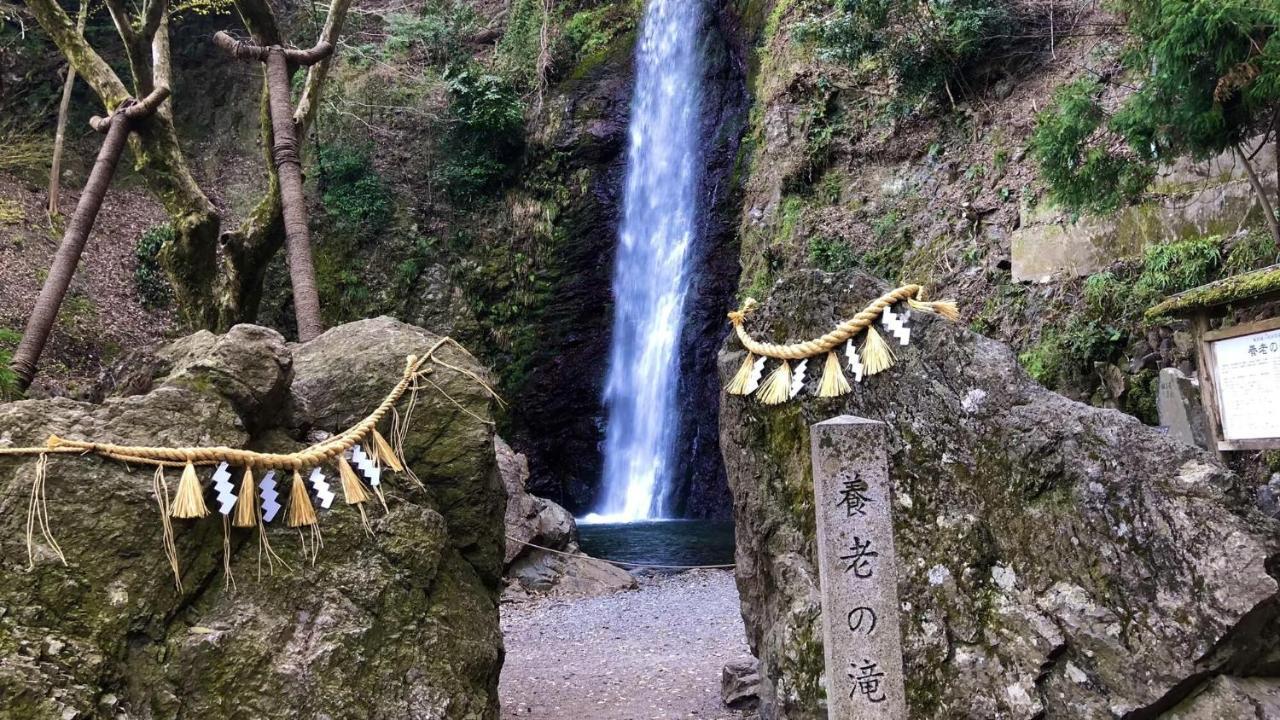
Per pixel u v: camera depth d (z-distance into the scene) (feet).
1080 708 8.96
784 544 11.32
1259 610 8.56
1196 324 16.02
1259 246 20.62
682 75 50.29
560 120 53.62
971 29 31.89
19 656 7.66
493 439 12.29
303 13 62.28
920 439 10.48
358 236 54.49
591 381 51.44
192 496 8.84
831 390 10.91
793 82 39.01
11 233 48.96
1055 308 26.13
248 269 31.55
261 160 60.18
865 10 31.94
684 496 45.68
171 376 10.00
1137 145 17.95
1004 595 9.72
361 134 56.54
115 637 8.28
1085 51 30.48
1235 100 16.12
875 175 35.81
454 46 59.00
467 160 56.08
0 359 24.14
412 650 9.78
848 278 11.42
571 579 27.86
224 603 9.06
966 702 9.43
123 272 51.26
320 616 9.35
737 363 12.42
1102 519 9.45
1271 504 15.71
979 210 30.55
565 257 52.13
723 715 14.25
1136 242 24.45
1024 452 9.93
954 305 11.02
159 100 26.27
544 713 14.94
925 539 10.16
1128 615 9.09
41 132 57.36
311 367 11.94
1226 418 15.30
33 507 8.32
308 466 9.89
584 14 56.70
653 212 50.21
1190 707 8.75
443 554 10.85
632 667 18.02
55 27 30.04
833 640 8.14
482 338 53.98
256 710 8.63
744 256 40.34
